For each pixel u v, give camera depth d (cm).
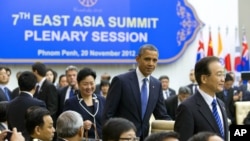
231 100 1927
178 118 813
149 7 2264
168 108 1725
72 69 1493
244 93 1991
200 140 572
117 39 2222
